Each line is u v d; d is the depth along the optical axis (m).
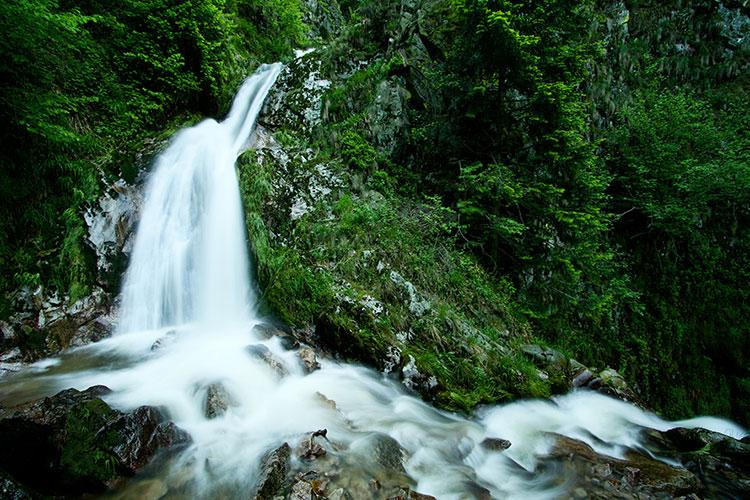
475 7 7.98
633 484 4.56
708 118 11.80
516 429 5.76
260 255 7.45
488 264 9.06
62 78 8.04
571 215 8.95
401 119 9.76
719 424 8.98
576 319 9.62
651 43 13.19
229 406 4.69
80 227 7.15
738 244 10.30
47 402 4.10
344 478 3.81
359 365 6.25
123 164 8.13
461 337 6.92
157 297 7.27
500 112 9.10
